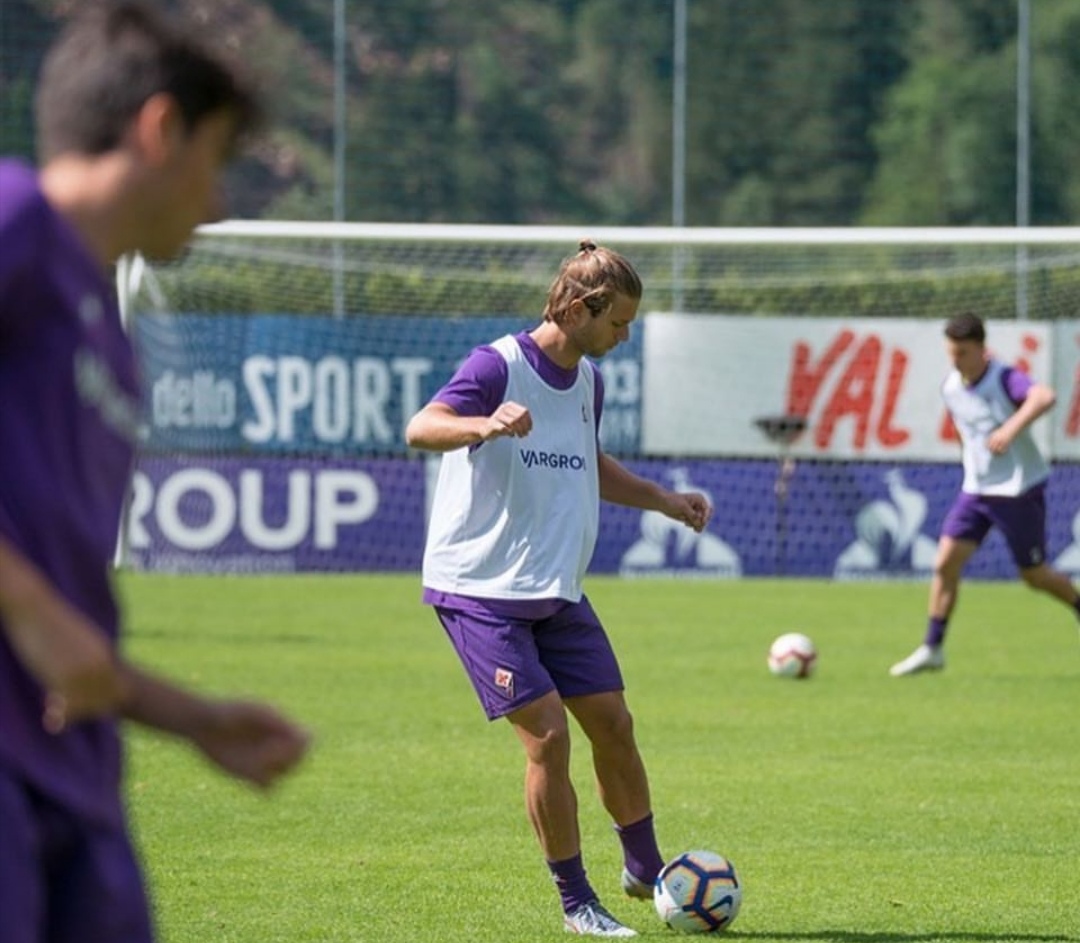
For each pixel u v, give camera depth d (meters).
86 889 7.48
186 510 55.06
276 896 16.97
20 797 7.15
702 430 54.75
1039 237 46.22
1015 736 27.25
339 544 55.31
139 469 54.81
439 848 19.28
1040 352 53.12
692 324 54.50
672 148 73.12
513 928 15.80
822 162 72.75
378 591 49.84
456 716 28.67
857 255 62.06
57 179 7.33
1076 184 72.88
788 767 24.47
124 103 7.23
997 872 18.30
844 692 31.97
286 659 35.25
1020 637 41.28
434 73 71.44
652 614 45.12
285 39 69.25
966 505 34.16
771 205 72.62
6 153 60.81
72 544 7.30
